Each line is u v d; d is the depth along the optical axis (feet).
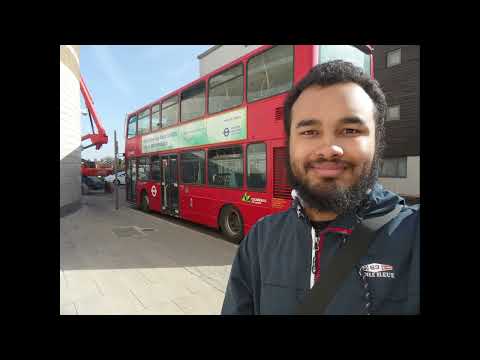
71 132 37.58
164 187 29.68
